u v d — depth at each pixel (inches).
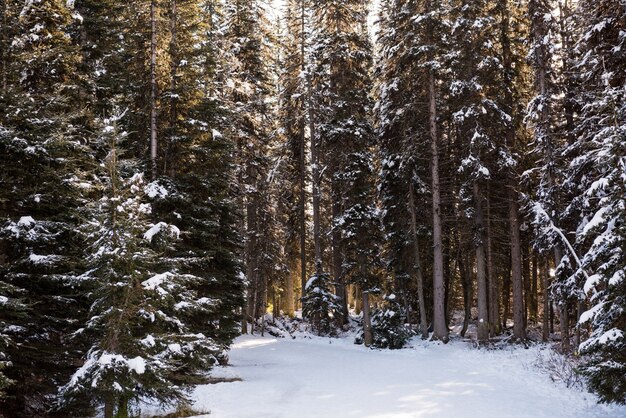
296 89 1418.6
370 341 1025.5
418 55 1061.1
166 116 747.4
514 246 1045.2
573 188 711.1
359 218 1015.6
